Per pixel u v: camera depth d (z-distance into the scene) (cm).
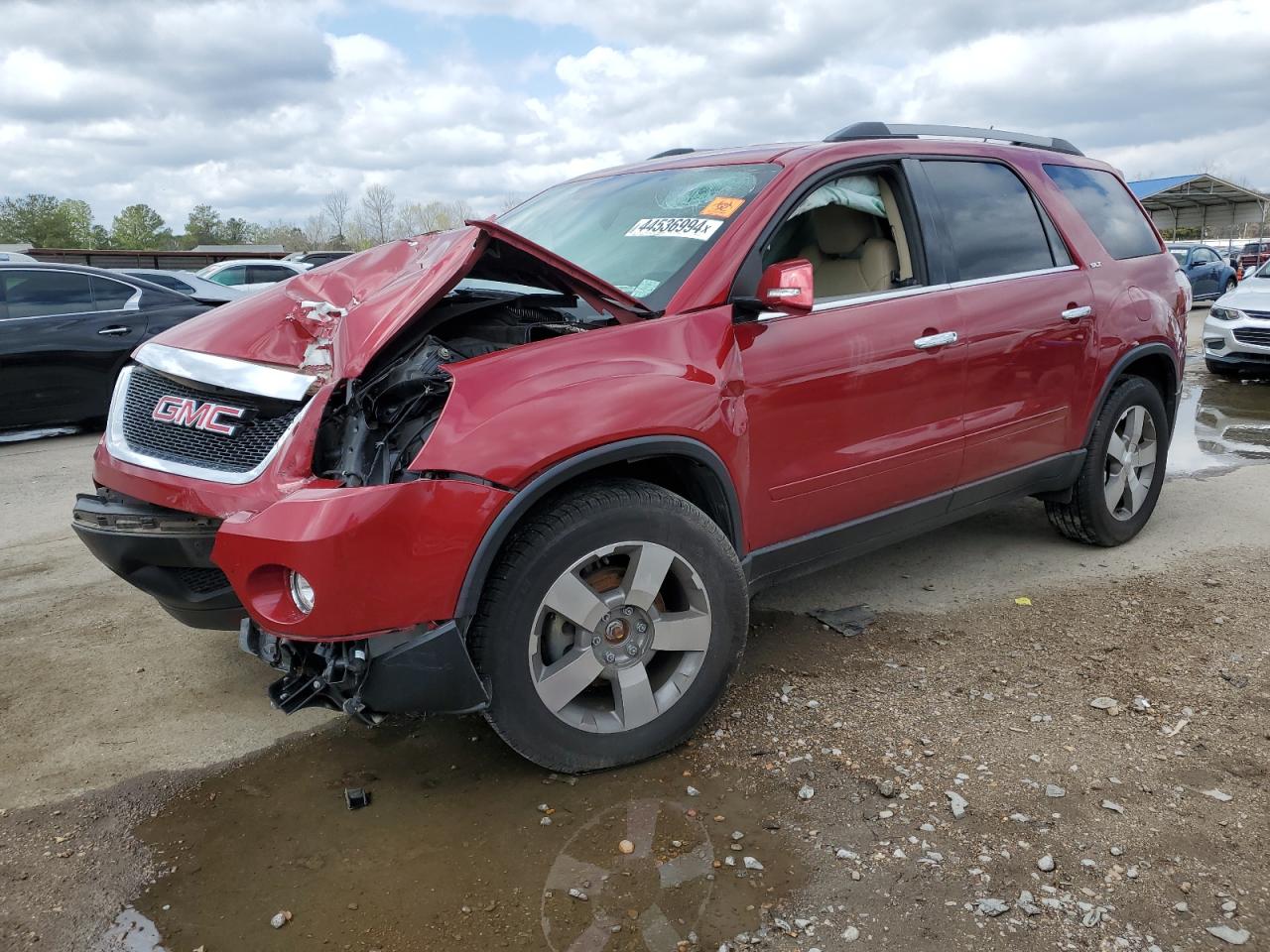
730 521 300
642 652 278
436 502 237
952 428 366
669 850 244
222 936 218
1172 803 259
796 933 213
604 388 263
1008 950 207
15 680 350
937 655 355
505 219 417
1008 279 389
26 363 796
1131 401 450
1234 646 356
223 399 284
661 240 327
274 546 230
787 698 323
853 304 333
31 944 217
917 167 372
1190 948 207
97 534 283
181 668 359
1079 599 407
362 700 246
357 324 276
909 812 257
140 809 270
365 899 229
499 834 253
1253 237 4916
